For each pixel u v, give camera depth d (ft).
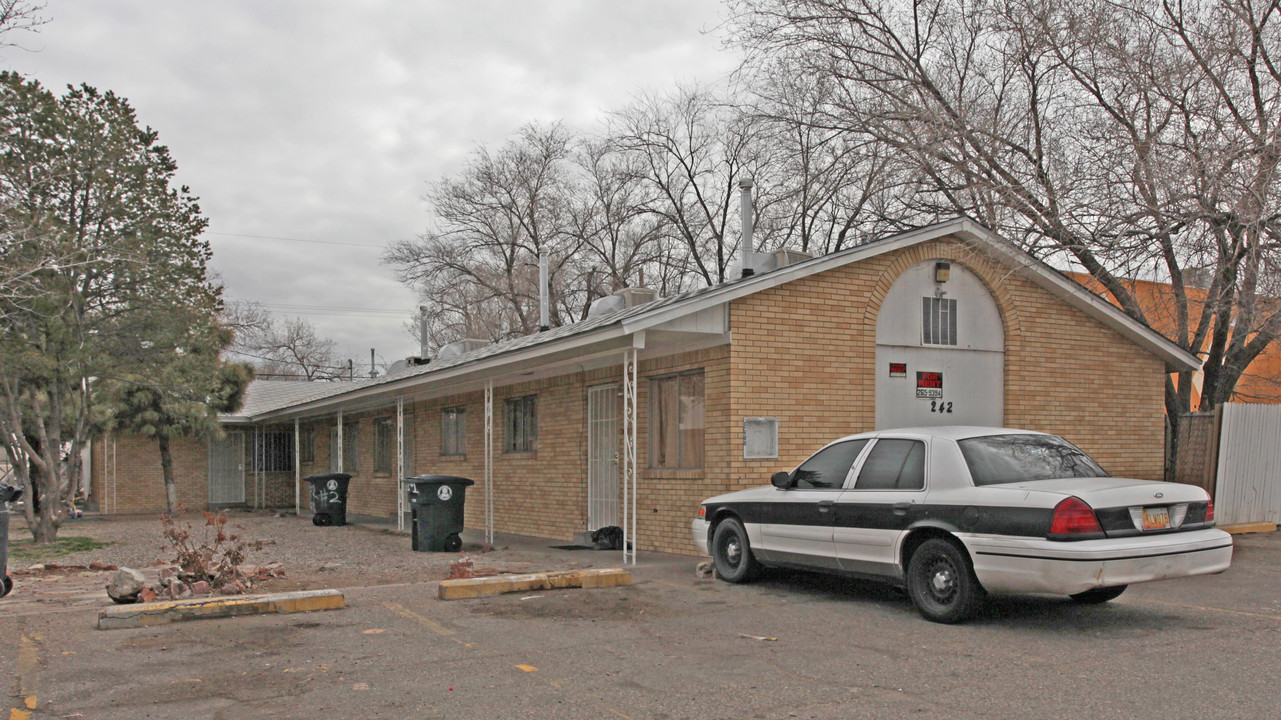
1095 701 18.44
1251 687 19.29
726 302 40.04
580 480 52.03
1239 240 48.06
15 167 55.26
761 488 33.47
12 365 56.59
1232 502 50.37
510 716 18.03
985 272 46.24
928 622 26.37
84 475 108.37
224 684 20.52
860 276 43.29
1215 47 50.03
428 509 48.93
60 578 40.55
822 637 24.67
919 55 71.15
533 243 135.33
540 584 32.45
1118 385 49.83
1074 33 56.24
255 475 102.47
